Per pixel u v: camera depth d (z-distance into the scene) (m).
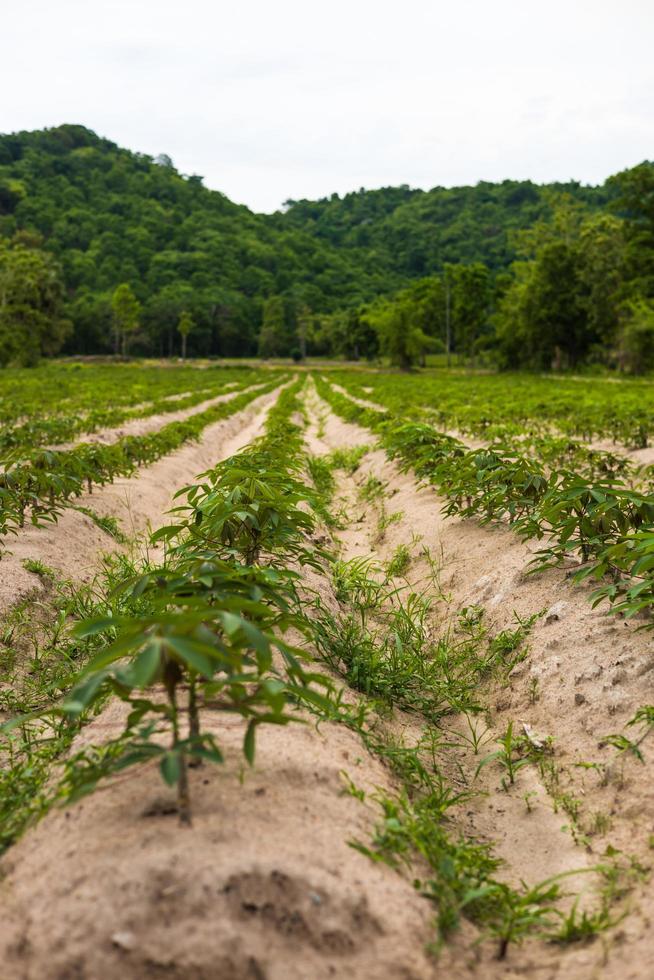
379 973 2.22
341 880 2.45
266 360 126.69
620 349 60.00
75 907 2.22
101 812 2.71
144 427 19.41
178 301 131.50
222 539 4.51
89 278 155.38
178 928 2.14
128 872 2.30
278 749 3.19
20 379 45.81
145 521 9.52
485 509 7.50
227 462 6.35
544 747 4.06
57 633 5.45
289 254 193.12
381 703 4.54
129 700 2.60
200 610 2.62
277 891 2.31
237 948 2.12
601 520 5.04
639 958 2.41
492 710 4.68
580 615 4.87
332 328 129.38
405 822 3.07
